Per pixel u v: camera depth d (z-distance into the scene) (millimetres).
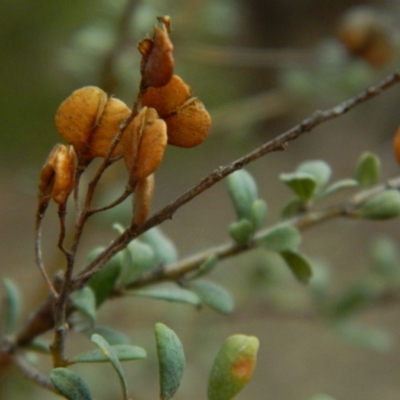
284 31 1571
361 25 762
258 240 427
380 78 868
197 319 812
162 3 766
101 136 353
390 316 1252
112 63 679
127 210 652
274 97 845
